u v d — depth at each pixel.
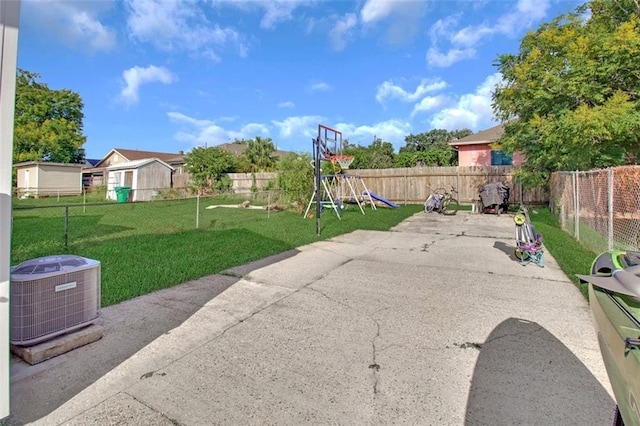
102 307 3.51
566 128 7.25
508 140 10.82
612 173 5.23
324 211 12.32
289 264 5.39
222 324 3.18
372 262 5.55
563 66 8.09
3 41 1.66
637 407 1.12
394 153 36.97
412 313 3.44
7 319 1.74
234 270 4.98
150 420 1.90
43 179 23.77
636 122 6.62
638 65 6.93
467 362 2.51
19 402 2.02
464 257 5.85
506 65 10.18
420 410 1.99
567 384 2.22
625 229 5.41
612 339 1.37
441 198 12.88
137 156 32.84
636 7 8.03
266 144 31.20
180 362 2.51
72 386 2.20
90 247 6.09
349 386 2.22
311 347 2.75
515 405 2.02
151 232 7.95
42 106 27.39
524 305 3.63
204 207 14.87
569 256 5.55
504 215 11.77
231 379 2.30
